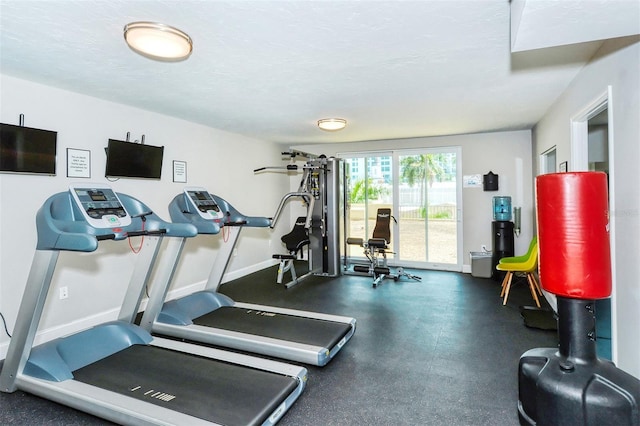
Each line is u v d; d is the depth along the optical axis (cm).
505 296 425
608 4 152
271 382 222
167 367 244
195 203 375
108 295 372
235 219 407
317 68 278
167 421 183
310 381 254
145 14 193
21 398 231
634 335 208
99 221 263
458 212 606
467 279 547
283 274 576
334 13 194
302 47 238
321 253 587
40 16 195
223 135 537
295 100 370
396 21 204
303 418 212
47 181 316
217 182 524
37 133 302
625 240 218
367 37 224
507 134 570
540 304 414
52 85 314
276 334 304
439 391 239
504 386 244
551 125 407
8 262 292
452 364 276
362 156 672
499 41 232
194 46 235
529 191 560
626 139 215
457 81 314
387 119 466
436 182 622
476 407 220
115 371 239
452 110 421
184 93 343
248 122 479
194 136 481
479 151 588
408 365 276
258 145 624
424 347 308
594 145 367
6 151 283
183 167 462
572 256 162
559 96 364
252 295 472
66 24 205
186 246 472
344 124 455
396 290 490
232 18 199
